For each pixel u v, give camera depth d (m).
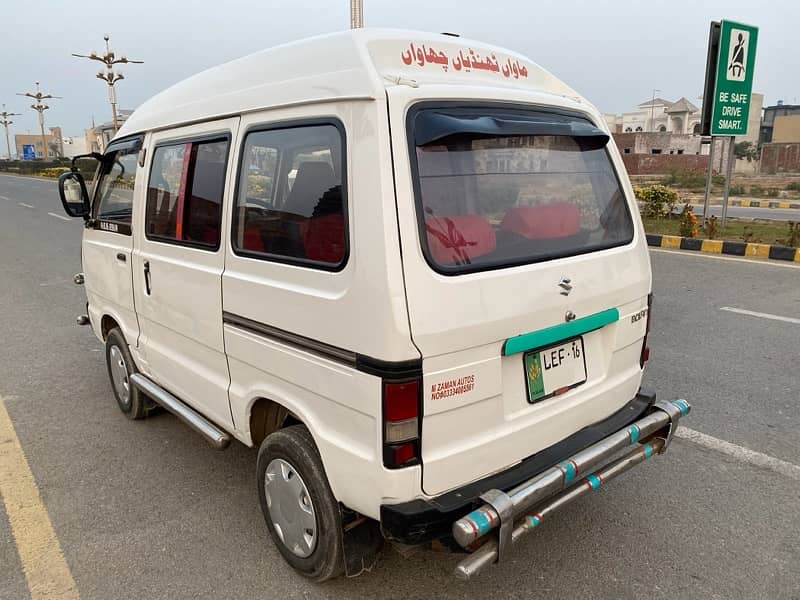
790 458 3.78
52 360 5.81
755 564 2.87
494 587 2.75
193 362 3.34
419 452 2.16
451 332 2.16
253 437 3.00
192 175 3.14
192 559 2.96
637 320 3.03
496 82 2.63
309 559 2.68
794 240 10.12
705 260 9.80
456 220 2.27
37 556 2.99
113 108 31.98
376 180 2.09
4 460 3.93
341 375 2.27
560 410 2.63
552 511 2.43
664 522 3.19
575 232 2.77
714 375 5.03
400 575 2.84
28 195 27.38
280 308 2.52
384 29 2.36
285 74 2.55
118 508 3.39
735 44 11.02
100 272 4.38
